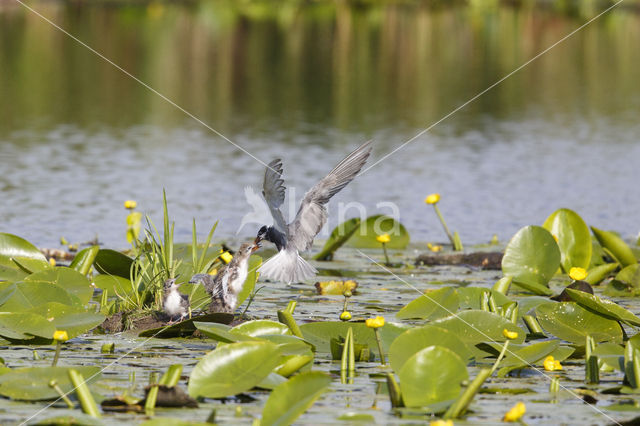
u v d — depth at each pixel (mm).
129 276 11305
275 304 10820
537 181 19594
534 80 35719
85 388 6965
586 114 28812
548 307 9594
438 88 33375
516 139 24828
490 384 7973
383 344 8969
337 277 12406
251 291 10438
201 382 7410
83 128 25281
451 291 10008
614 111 29406
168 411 7074
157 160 21297
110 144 23156
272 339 8375
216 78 34656
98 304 10609
